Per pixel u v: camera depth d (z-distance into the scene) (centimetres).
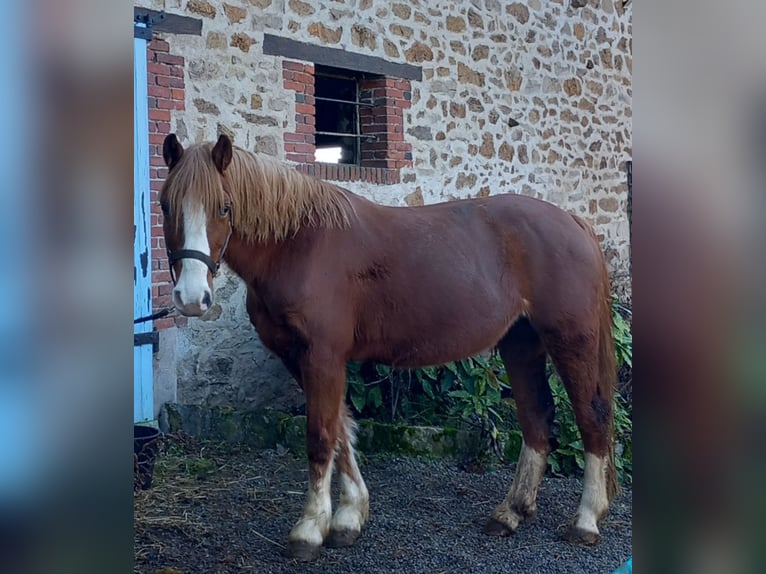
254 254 306
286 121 540
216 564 309
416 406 496
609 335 346
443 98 646
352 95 622
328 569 307
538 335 346
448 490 405
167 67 473
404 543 336
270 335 318
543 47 734
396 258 322
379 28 594
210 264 283
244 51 513
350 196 332
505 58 697
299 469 432
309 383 311
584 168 786
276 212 304
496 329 333
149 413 460
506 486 412
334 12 564
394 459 446
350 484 336
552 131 748
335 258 313
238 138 512
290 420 459
